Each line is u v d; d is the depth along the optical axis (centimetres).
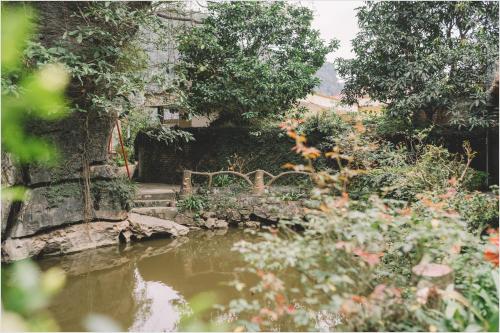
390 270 381
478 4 1050
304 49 1286
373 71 1152
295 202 983
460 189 692
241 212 1016
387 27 1088
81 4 673
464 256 317
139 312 510
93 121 794
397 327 268
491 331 266
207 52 1195
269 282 285
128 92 721
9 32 55
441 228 284
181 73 943
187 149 1395
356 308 267
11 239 664
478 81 1059
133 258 757
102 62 656
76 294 573
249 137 1308
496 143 1060
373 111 1269
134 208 969
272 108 1262
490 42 1016
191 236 925
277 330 405
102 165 834
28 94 56
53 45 652
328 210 291
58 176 743
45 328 52
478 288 293
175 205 1027
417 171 771
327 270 295
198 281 631
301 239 289
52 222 731
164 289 599
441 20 1102
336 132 1090
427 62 1039
